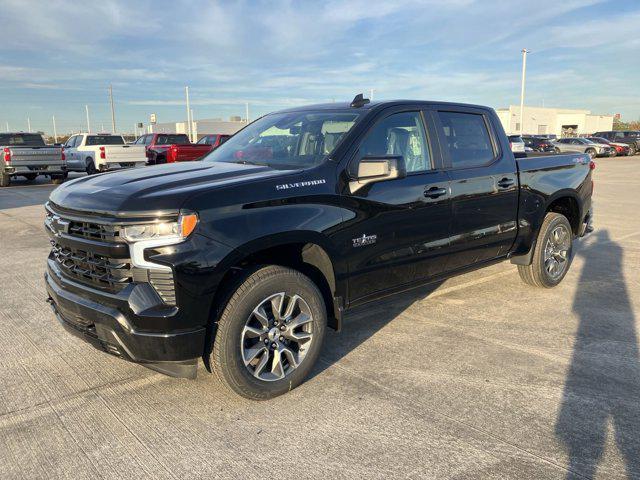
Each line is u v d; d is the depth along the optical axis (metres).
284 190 3.31
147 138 25.14
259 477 2.64
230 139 4.79
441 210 4.29
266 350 3.33
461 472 2.66
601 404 3.31
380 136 3.97
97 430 3.06
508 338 4.38
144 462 2.76
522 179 5.12
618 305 5.23
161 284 2.91
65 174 19.45
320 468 2.70
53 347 4.21
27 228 9.53
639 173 23.30
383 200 3.84
